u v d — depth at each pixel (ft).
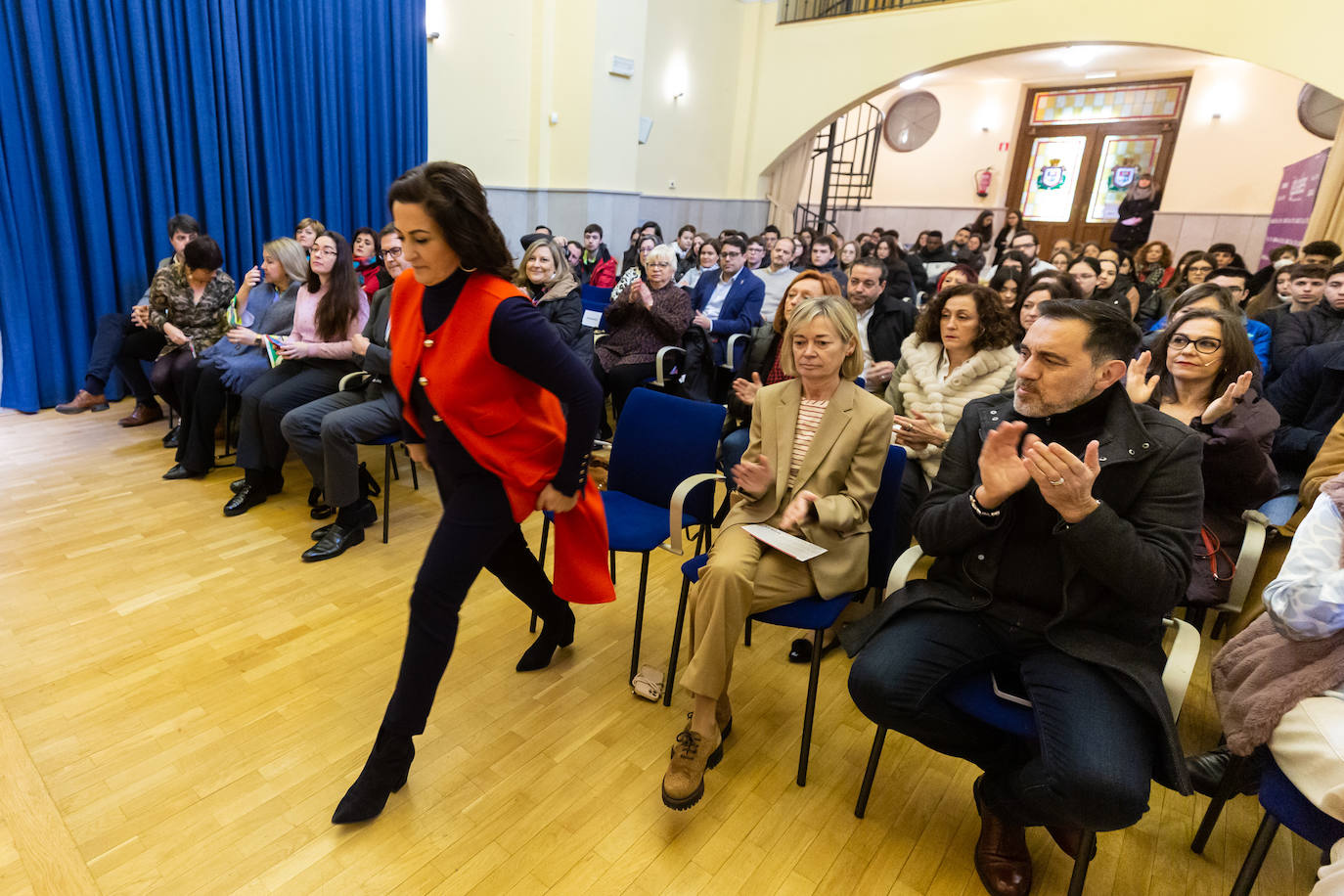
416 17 17.12
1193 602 5.69
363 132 16.47
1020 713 4.33
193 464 10.02
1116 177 30.68
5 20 11.35
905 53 24.63
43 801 4.78
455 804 5.00
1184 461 4.24
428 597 4.56
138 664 6.26
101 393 12.80
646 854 4.69
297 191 15.58
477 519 4.64
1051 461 3.85
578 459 4.64
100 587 7.39
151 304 11.16
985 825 4.72
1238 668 4.37
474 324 4.28
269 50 14.42
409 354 4.57
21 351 12.19
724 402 13.00
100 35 12.19
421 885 4.38
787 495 5.76
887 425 5.58
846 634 5.02
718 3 26.00
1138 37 20.93
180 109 13.43
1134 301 13.83
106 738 5.41
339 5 15.42
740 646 7.14
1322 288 10.41
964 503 4.58
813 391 5.89
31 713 5.60
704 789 5.26
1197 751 5.80
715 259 16.60
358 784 4.78
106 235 12.93
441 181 4.08
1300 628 3.83
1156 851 4.90
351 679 6.25
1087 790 3.72
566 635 6.55
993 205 33.37
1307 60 18.95
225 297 11.05
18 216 11.95
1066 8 21.75
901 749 5.79
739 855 4.73
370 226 17.28
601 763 5.46
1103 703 4.04
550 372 4.35
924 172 34.71
